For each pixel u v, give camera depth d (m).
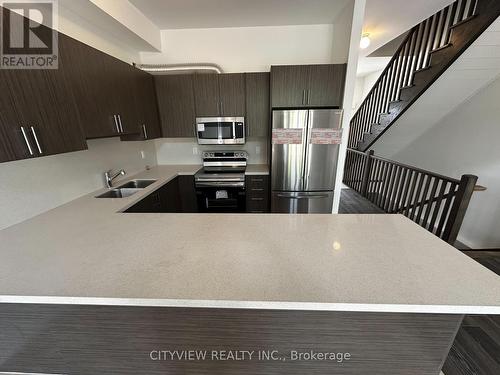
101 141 2.25
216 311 0.98
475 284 0.84
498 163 2.89
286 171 2.77
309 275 0.90
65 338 1.05
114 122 1.98
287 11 2.50
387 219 1.44
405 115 3.51
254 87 2.90
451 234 2.23
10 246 1.16
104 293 0.83
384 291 0.82
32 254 1.08
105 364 1.11
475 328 1.63
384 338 0.98
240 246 1.12
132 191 2.34
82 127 1.60
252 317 0.98
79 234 1.28
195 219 1.46
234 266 0.97
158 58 3.08
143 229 1.33
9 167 1.41
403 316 0.94
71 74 1.51
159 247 1.13
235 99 2.95
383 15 2.69
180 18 2.63
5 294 0.84
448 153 3.55
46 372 1.14
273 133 2.64
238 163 3.25
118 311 0.99
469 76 2.74
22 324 1.04
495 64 2.53
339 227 1.33
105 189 2.23
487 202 3.04
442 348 0.98
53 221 1.46
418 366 1.02
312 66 2.53
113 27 2.22
